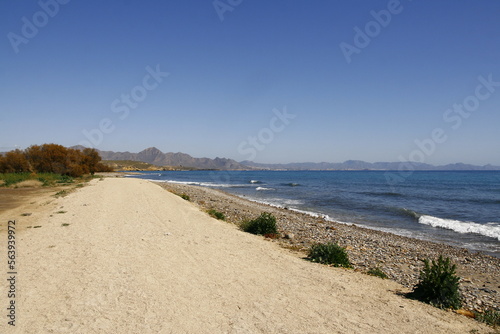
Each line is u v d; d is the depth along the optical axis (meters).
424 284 6.36
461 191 48.66
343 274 7.76
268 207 27.75
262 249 9.79
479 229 19.08
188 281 6.46
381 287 6.94
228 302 5.52
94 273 6.64
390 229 19.62
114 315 4.79
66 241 9.39
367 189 53.72
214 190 45.88
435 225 20.81
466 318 5.52
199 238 10.62
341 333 4.55
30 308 4.94
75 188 29.78
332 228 17.56
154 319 4.71
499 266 11.65
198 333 4.37
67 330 4.28
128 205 18.09
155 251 8.62
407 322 5.05
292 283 6.71
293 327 4.68
